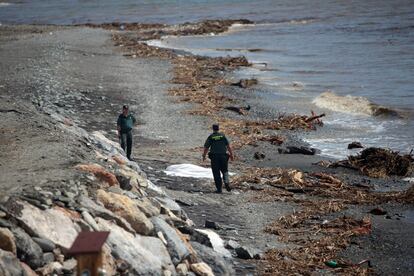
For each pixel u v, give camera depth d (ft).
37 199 115.24
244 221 177.17
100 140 236.63
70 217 113.39
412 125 343.46
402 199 204.74
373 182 236.43
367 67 566.77
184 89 437.58
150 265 112.47
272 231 167.94
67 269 101.60
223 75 534.37
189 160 254.06
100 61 583.58
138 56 634.84
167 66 563.48
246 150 285.02
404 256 153.79
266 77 526.16
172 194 195.62
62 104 347.97
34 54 607.37
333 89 465.06
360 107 387.55
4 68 494.18
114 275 104.78
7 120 211.41
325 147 298.56
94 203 123.44
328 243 159.33
